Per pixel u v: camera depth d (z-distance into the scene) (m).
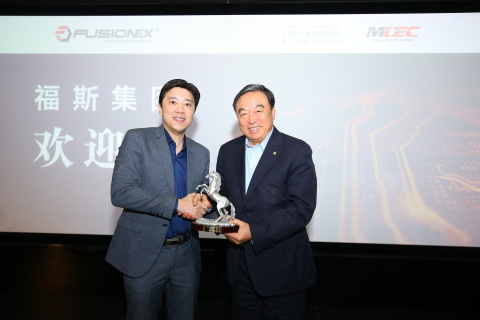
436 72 1.93
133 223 1.16
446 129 1.91
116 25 2.05
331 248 1.97
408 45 1.95
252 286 1.21
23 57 2.06
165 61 2.02
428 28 1.94
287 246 1.13
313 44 1.99
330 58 1.98
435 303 2.02
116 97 2.03
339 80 1.97
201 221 1.12
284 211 1.06
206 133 2.01
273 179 1.10
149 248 1.14
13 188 2.05
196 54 2.02
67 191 2.04
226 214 1.14
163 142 1.21
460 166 1.90
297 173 1.11
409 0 1.94
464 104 1.91
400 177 1.93
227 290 2.10
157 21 2.04
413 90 1.93
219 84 2.01
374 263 2.06
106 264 2.19
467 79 1.91
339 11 1.99
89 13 2.05
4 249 2.22
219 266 2.11
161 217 1.13
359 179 1.95
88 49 2.05
